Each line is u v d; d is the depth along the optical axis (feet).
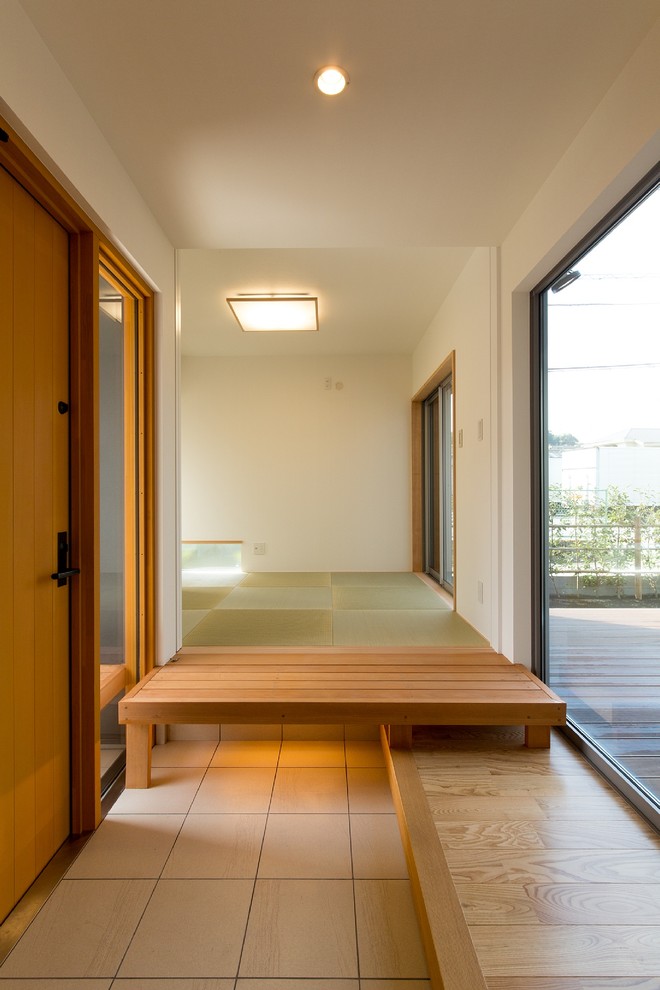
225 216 8.34
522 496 8.89
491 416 9.89
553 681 8.58
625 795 6.42
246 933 4.94
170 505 9.11
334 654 9.49
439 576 17.60
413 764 7.22
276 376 20.52
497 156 6.89
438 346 15.33
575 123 6.27
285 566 20.51
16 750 5.21
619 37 5.08
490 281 9.86
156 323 8.67
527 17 4.87
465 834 5.75
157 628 8.77
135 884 5.54
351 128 6.34
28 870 5.44
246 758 8.34
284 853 6.07
